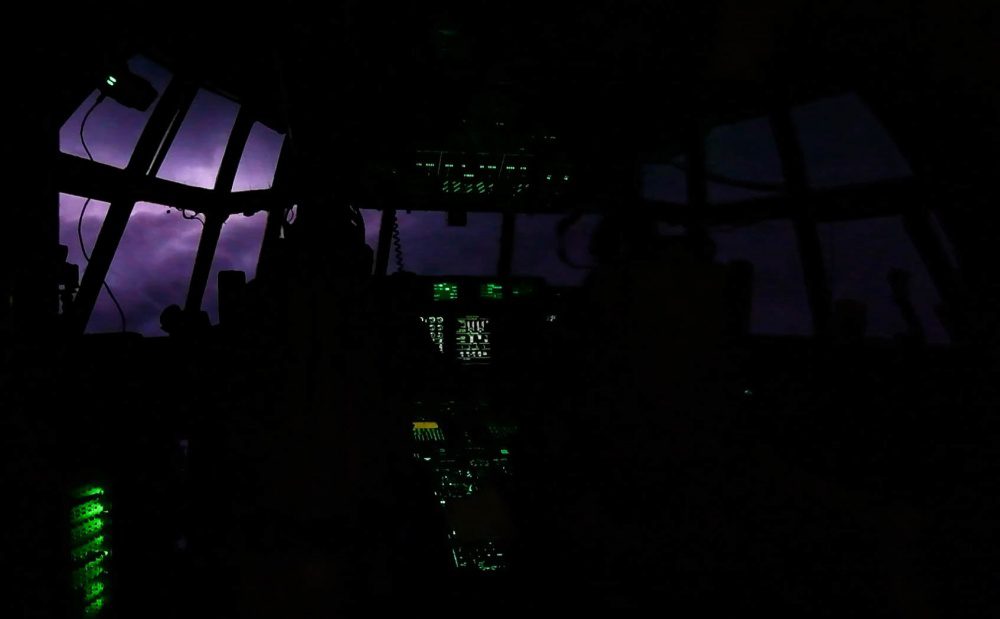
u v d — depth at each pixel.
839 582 1.16
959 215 1.61
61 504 1.19
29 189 1.15
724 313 1.30
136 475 1.66
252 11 2.38
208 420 1.62
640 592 1.22
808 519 1.21
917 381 2.17
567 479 1.39
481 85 1.93
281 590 1.12
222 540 1.30
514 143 2.31
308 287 1.23
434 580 1.33
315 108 1.31
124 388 1.74
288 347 1.22
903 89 1.58
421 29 1.60
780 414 2.25
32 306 1.15
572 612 1.25
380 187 2.63
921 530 1.22
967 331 1.63
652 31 1.56
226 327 1.31
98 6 1.85
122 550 1.59
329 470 1.19
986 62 1.36
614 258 1.35
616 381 1.27
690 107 1.92
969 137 1.53
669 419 1.24
